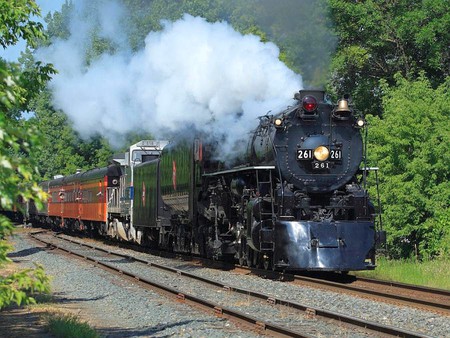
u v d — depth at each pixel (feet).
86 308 51.37
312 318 43.78
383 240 64.18
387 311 46.21
